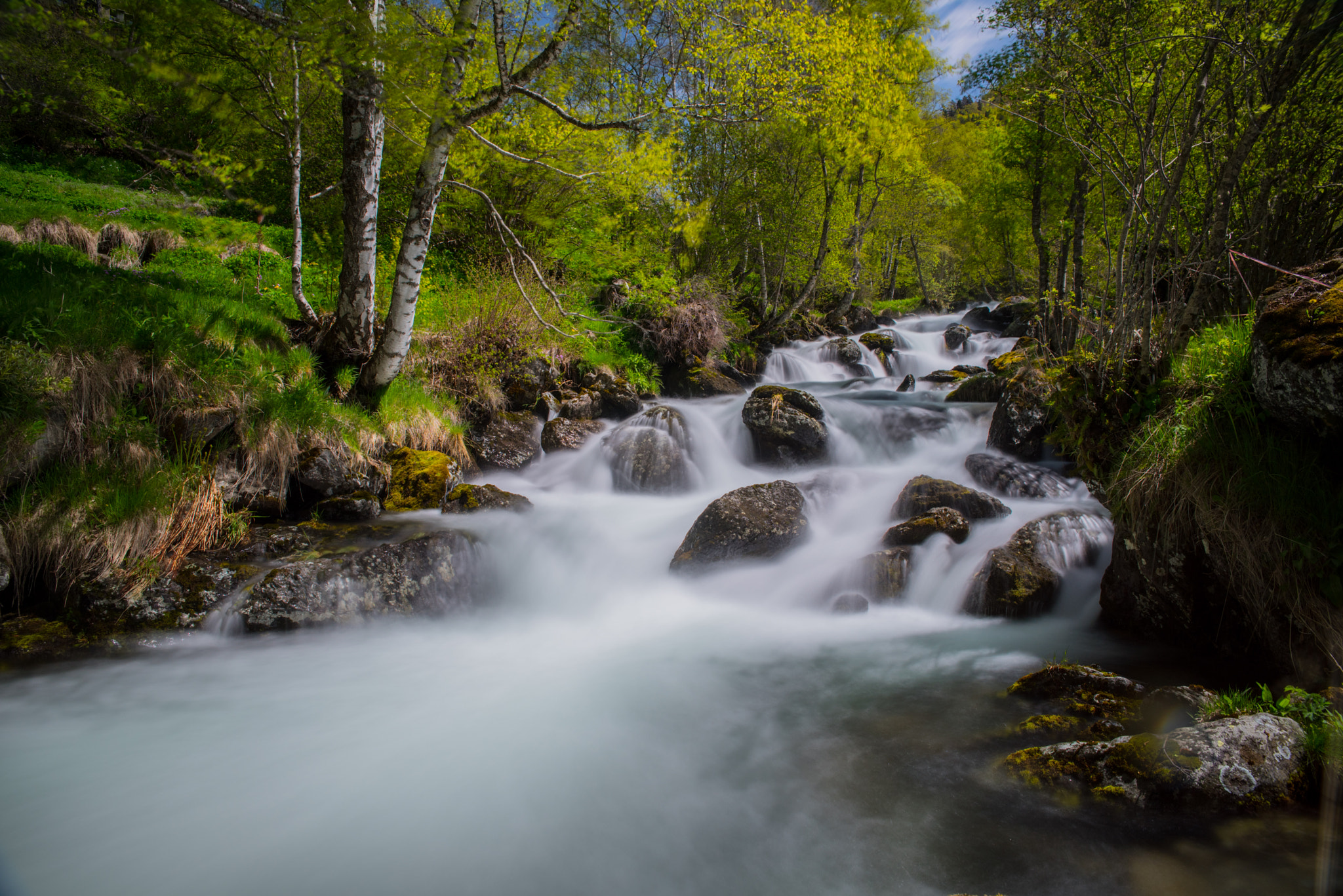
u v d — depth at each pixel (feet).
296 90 24.75
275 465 19.51
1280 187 16.21
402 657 15.19
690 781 10.61
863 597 17.15
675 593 19.20
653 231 46.85
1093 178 32.35
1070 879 7.86
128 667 14.03
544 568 19.36
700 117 26.55
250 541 17.78
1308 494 10.66
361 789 10.46
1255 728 8.95
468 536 18.83
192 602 15.48
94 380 17.02
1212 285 16.06
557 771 10.96
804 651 15.28
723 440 31.17
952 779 10.01
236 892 8.44
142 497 16.11
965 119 59.16
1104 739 10.18
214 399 18.81
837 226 63.93
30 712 12.36
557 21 24.84
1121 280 15.24
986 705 12.16
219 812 9.89
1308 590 10.53
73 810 9.83
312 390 21.79
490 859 9.03
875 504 22.45
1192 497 12.12
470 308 31.99
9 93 27.32
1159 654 13.32
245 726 12.19
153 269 30.14
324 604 15.89
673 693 13.53
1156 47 15.69
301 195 41.14
